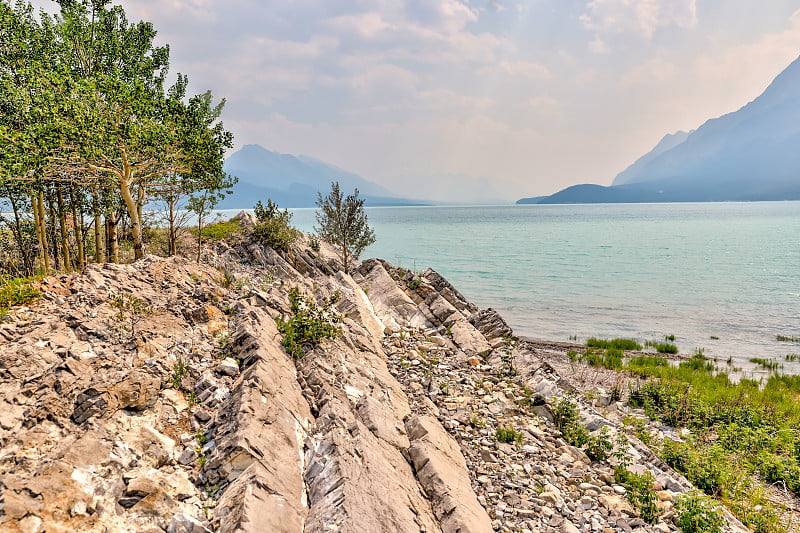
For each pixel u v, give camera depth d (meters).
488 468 9.45
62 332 7.49
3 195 18.17
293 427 7.58
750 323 35.06
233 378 8.60
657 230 133.12
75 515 4.51
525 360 16.92
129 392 6.66
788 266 62.25
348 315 16.70
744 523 10.44
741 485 11.80
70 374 6.40
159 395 7.40
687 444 14.29
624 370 23.66
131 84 18.62
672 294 45.78
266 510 5.40
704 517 8.61
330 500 6.04
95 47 20.12
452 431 10.69
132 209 19.38
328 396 8.98
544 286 50.12
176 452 6.39
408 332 18.91
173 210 24.66
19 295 8.39
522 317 37.47
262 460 6.24
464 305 25.41
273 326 11.45
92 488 4.96
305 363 10.34
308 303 13.76
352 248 34.97
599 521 8.16
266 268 27.23
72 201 20.92
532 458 10.10
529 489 8.80
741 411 17.12
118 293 9.93
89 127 15.86
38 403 5.71
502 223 187.38
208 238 30.78
